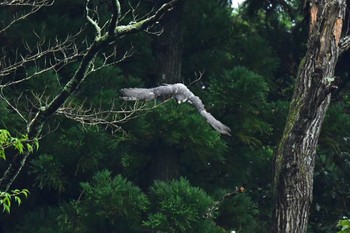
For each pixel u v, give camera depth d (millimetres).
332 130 27547
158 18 18562
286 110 28531
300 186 23875
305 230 23906
